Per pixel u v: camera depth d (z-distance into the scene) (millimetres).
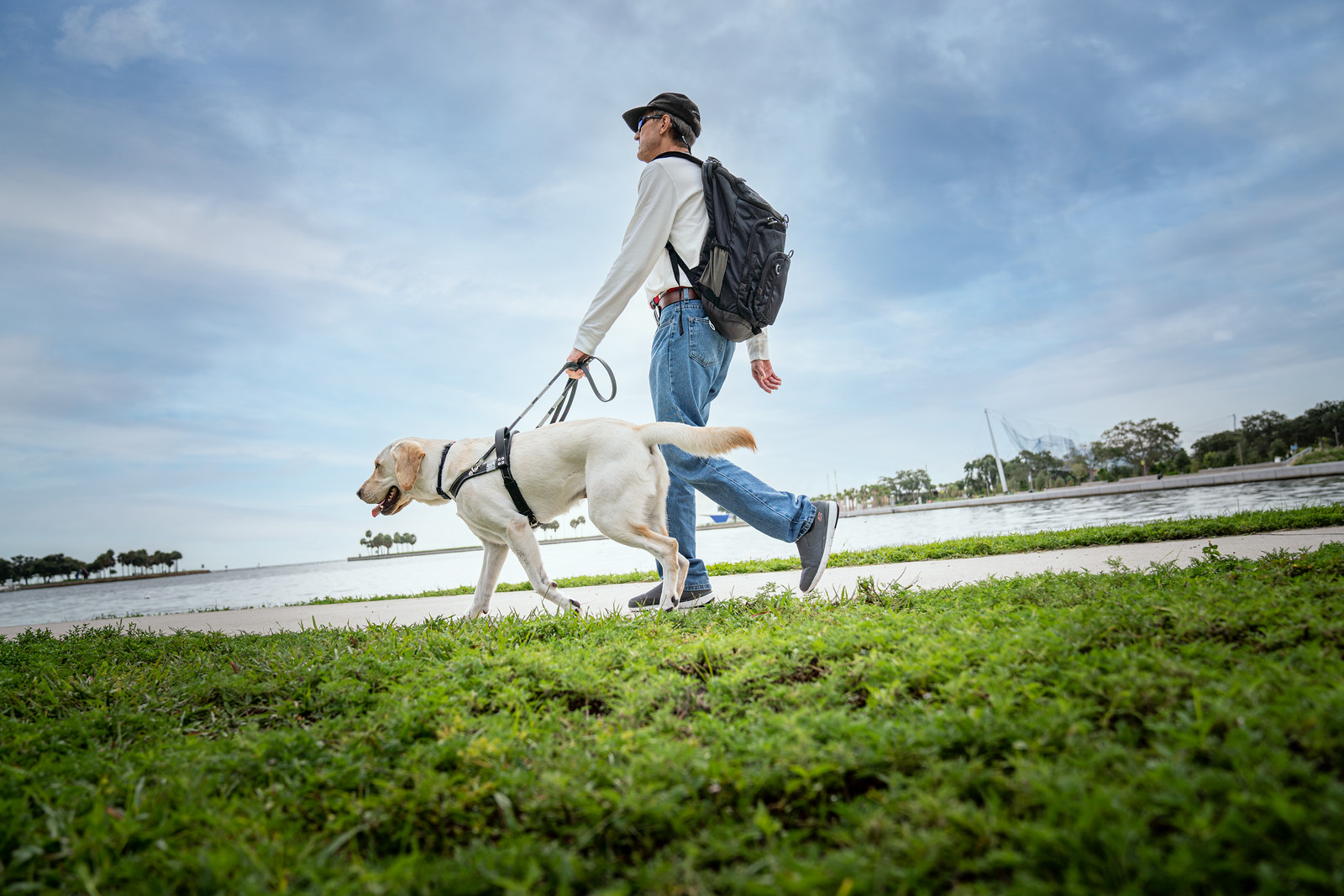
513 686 2209
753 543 20562
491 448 4328
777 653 2320
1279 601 2285
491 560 4578
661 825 1322
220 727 2285
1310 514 5539
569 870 1169
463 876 1161
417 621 5105
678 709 1979
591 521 3922
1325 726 1289
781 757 1481
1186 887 963
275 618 6176
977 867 1087
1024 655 1984
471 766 1615
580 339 3910
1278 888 936
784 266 3891
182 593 22484
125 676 2986
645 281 4152
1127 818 1104
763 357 4402
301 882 1229
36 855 1359
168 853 1339
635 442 3889
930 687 1922
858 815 1267
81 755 1993
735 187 3840
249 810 1516
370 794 1594
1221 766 1260
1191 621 2125
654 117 4078
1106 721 1522
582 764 1551
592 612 4730
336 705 2297
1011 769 1397
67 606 18141
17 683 3078
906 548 6652
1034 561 5012
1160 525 5969
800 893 1049
